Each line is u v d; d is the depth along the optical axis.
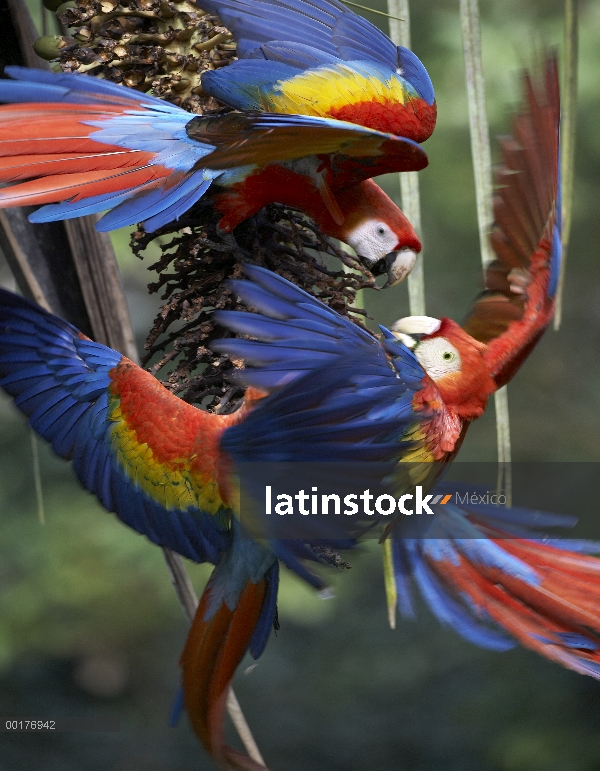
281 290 3.38
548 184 4.40
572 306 14.53
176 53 4.15
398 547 4.05
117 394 3.83
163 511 3.78
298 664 15.01
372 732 14.05
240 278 4.06
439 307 12.81
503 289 4.50
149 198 3.80
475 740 13.21
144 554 13.21
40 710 13.97
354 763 13.81
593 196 12.67
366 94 4.32
